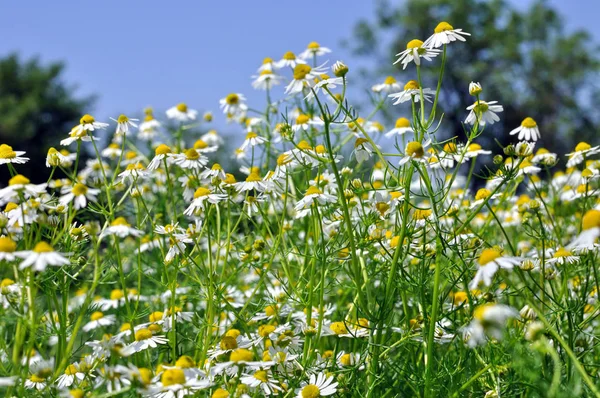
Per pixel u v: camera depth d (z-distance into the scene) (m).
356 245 0.70
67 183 0.97
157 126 1.05
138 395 0.62
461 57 4.34
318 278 0.78
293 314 0.76
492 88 4.17
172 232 0.73
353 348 0.76
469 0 4.37
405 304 0.71
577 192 0.85
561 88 4.36
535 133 0.81
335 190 0.79
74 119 4.72
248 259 0.76
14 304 0.66
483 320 0.55
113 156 1.06
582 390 0.65
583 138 4.27
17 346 0.63
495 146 3.88
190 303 0.87
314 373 0.68
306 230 0.87
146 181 1.02
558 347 0.67
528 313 0.64
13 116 4.33
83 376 0.67
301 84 0.73
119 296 0.88
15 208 0.69
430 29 4.35
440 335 0.70
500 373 0.66
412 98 0.70
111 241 0.95
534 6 4.52
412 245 0.72
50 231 0.70
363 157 0.74
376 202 0.73
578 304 0.69
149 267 0.91
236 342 0.68
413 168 0.66
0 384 0.58
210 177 0.77
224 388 0.66
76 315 0.74
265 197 0.75
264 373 0.65
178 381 0.60
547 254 0.74
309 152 0.68
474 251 0.69
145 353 0.72
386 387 0.71
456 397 0.64
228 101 0.94
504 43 4.32
